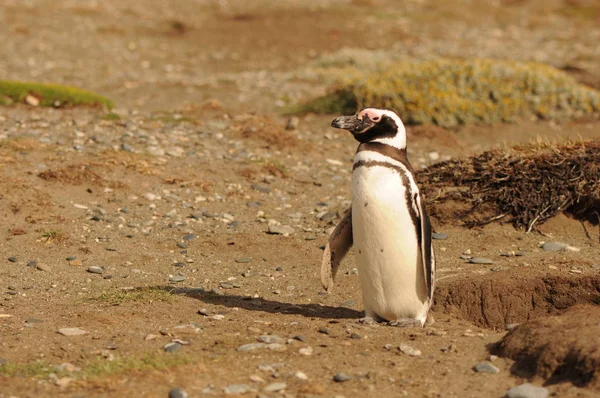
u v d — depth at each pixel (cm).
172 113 5541
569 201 3531
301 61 8969
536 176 3581
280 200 4003
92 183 3841
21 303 2606
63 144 4378
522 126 5819
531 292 2703
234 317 2458
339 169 4650
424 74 6178
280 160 4691
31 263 3011
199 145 4700
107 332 2253
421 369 1966
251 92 6769
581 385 1792
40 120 4944
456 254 3231
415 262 2345
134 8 11269
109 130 4791
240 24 10531
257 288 2875
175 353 2055
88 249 3188
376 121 2323
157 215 3631
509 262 3119
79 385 1834
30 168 3900
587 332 1925
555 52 9444
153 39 9756
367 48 9656
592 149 3650
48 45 8888
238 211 3794
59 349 2100
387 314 2448
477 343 2150
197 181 4053
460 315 2677
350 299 2772
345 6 11888
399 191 2277
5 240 3203
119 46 9231
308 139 5259
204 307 2575
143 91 6794
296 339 2184
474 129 5728
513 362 1973
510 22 11738
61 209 3550
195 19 10869
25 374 1902
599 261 3128
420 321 2400
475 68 6216
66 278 2905
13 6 10481
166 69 8275
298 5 11862
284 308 2612
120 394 1788
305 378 1897
